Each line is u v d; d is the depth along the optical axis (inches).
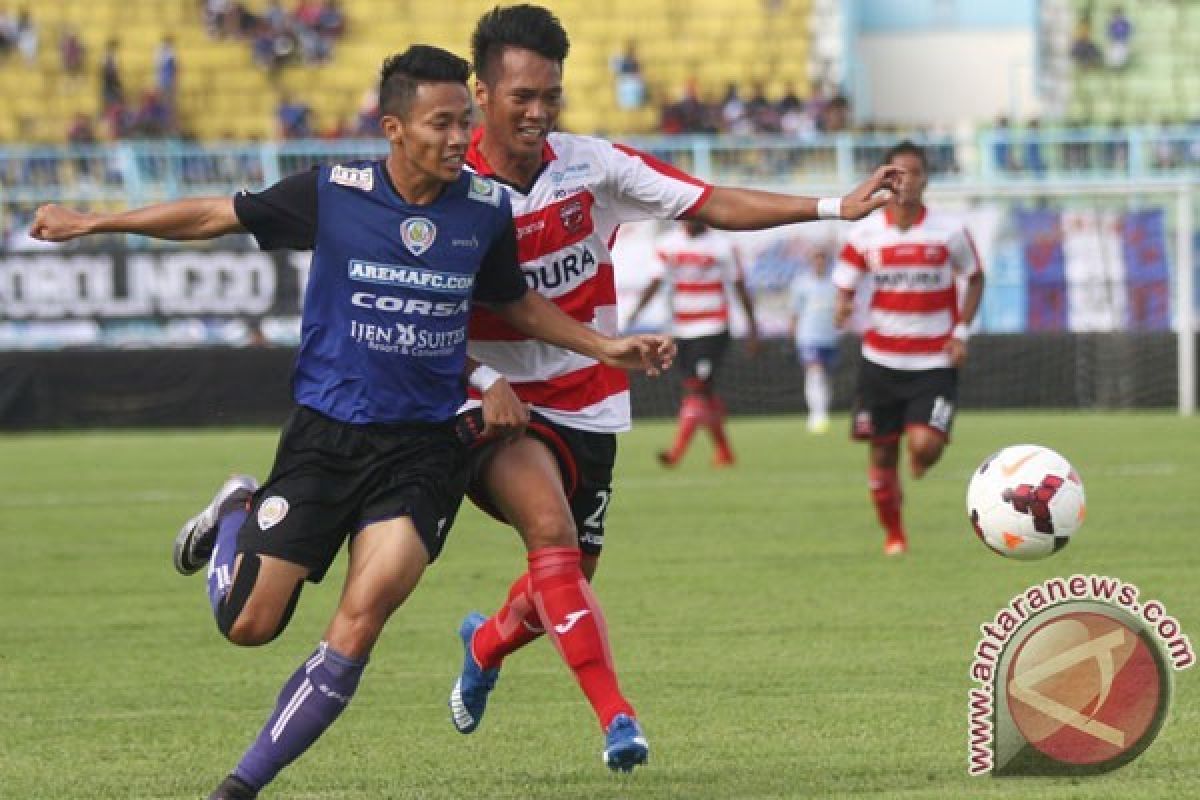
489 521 1926.7
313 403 754.8
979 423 3063.5
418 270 743.7
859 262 1610.5
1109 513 1824.6
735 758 868.0
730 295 3353.8
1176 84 4552.2
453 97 722.8
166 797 808.9
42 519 1950.1
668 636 1205.1
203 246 3240.7
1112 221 3341.5
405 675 1103.0
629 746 753.0
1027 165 3747.5
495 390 785.6
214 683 1090.7
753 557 1582.2
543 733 938.7
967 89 4916.3
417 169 733.9
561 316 801.6
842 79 4510.3
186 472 2436.0
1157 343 3319.4
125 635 1262.3
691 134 4136.3
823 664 1098.7
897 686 1029.8
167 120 4227.4
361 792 811.4
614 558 1588.3
